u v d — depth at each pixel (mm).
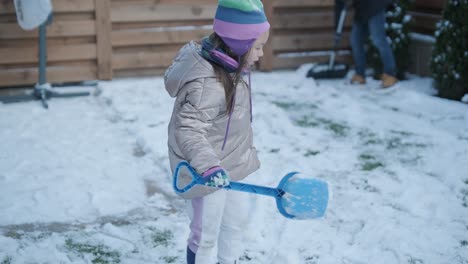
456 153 4852
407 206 3906
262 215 3721
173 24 7547
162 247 3395
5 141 5180
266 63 7891
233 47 2410
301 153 4898
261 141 5160
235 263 2799
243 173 2639
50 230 3588
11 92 6906
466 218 3738
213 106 2377
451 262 3225
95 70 7332
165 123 5660
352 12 8047
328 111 6156
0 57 6910
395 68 7227
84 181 4324
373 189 4180
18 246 3371
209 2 7602
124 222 3709
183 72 2391
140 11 7340
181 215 3812
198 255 2664
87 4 7133
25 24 6195
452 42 6355
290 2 7820
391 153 4898
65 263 3189
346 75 7703
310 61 8039
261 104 6340
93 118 5914
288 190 2461
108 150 4996
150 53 7516
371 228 3596
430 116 5934
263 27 2418
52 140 5230
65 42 7168
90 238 3492
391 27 7285
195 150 2309
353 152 4926
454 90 6445
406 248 3363
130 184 4281
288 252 3283
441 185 4234
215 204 2572
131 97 6609
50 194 4086
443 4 7277
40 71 6645
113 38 7312
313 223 3664
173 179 2410
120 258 3271
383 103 6465
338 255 3299
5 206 3891
